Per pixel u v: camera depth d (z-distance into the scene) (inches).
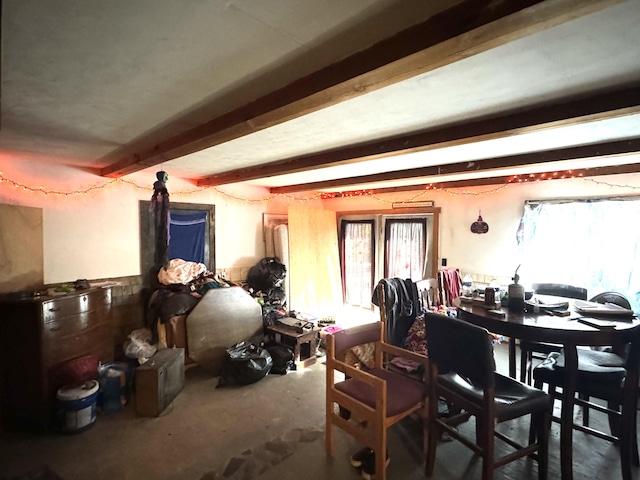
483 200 170.7
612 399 84.3
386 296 120.7
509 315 92.7
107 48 48.8
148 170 150.3
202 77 58.1
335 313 224.1
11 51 49.2
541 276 153.0
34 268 123.6
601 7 34.8
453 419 90.4
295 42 47.7
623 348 99.3
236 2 38.7
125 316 152.6
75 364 111.2
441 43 41.9
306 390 131.4
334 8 40.1
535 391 80.6
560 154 105.8
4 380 105.0
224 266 192.2
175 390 124.5
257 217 207.6
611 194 136.5
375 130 88.6
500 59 51.7
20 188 123.0
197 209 179.2
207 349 146.7
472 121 80.9
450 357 79.4
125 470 87.7
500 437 86.0
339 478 84.7
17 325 103.8
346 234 236.5
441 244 187.0
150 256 160.4
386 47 47.1
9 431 104.3
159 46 48.4
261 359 138.5
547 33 44.6
